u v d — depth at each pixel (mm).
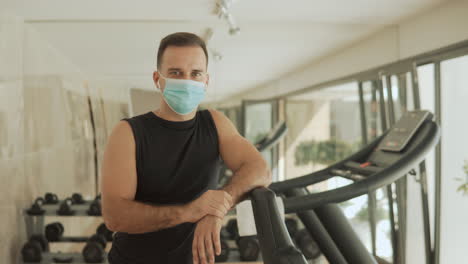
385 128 3582
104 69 3527
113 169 977
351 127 5312
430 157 3264
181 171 1068
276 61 3801
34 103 3424
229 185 997
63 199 3502
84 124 3520
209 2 2984
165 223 917
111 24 3498
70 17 3396
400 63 3266
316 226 1783
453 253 3041
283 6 3105
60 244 3488
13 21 3279
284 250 740
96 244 2975
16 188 3291
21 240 3336
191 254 1079
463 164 2982
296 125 5082
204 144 1114
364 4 2930
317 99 5047
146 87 3559
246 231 1254
